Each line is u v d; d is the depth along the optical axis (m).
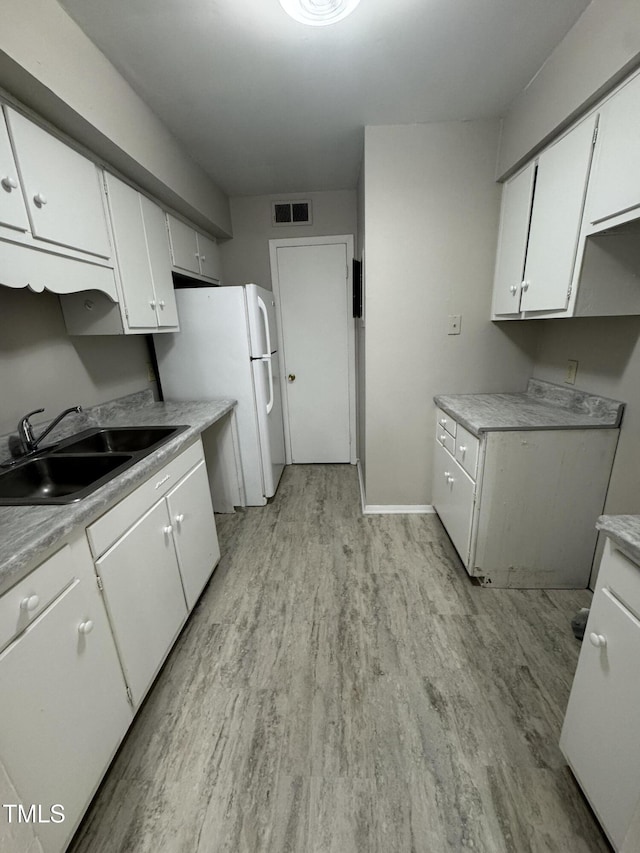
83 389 1.85
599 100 1.29
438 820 0.98
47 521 0.90
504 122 1.93
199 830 0.99
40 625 0.84
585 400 1.76
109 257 1.59
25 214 1.15
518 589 1.84
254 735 1.21
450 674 1.39
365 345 2.35
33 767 0.80
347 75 1.58
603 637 0.87
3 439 1.37
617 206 1.23
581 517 1.71
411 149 2.01
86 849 0.96
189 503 1.68
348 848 0.94
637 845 0.72
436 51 1.45
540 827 0.96
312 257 3.14
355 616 1.70
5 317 1.42
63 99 1.17
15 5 1.00
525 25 1.34
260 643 1.57
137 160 1.62
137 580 1.25
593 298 1.44
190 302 2.42
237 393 2.57
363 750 1.15
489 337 2.26
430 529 2.40
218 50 1.40
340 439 3.57
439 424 2.28
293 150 2.26
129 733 1.23
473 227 2.11
